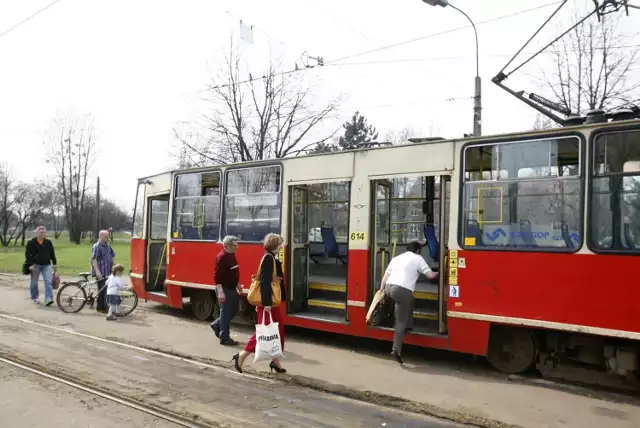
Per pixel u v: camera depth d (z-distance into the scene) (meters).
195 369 7.02
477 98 13.45
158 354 7.89
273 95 24.08
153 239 12.49
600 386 6.49
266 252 6.79
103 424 4.95
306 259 9.59
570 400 5.91
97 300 11.85
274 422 5.09
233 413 5.32
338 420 5.20
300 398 5.89
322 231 10.46
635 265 5.91
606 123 6.25
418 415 5.42
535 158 6.76
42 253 12.56
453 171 7.40
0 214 62.75
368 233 8.16
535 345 6.79
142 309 12.48
